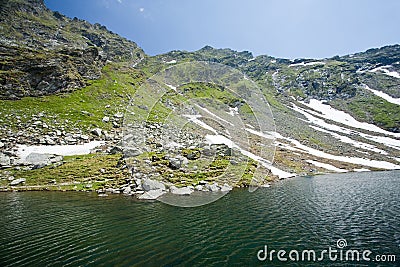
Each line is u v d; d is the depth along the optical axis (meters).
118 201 19.30
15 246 11.95
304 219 16.44
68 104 55.19
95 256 10.98
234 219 15.85
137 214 16.30
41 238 12.83
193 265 10.37
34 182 24.89
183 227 14.34
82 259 10.70
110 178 25.41
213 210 17.44
